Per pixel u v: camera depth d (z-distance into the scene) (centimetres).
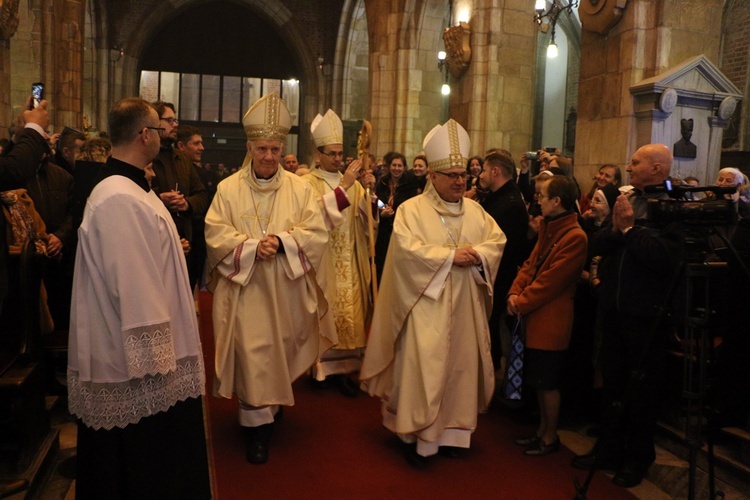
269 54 2212
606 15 695
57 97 1036
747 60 1187
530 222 488
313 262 367
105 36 1908
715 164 691
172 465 231
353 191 486
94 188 221
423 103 1375
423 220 362
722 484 332
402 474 341
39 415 322
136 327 212
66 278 430
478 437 396
